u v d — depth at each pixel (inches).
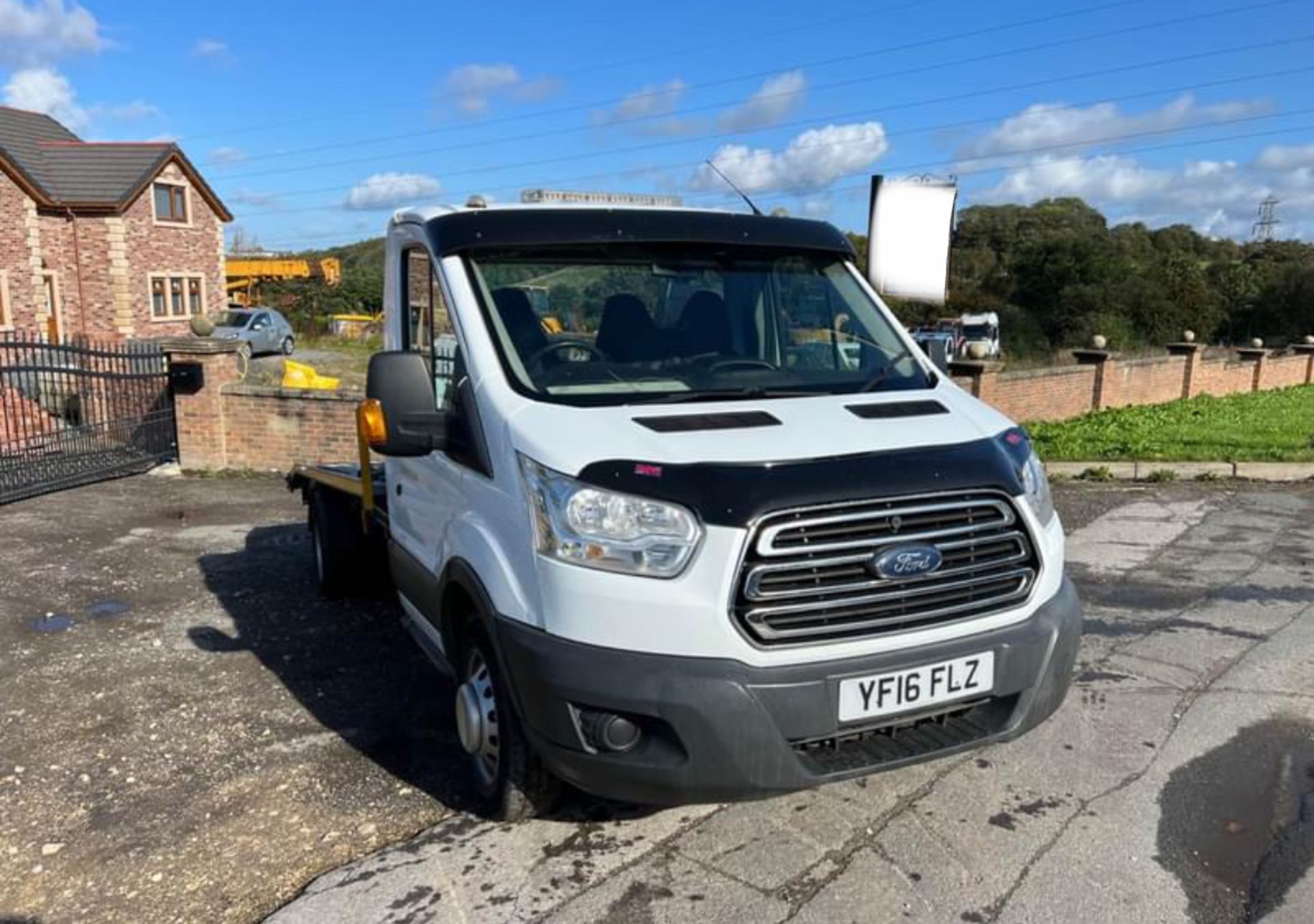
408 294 179.5
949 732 129.0
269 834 145.9
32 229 1079.6
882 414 138.8
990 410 149.6
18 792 160.1
